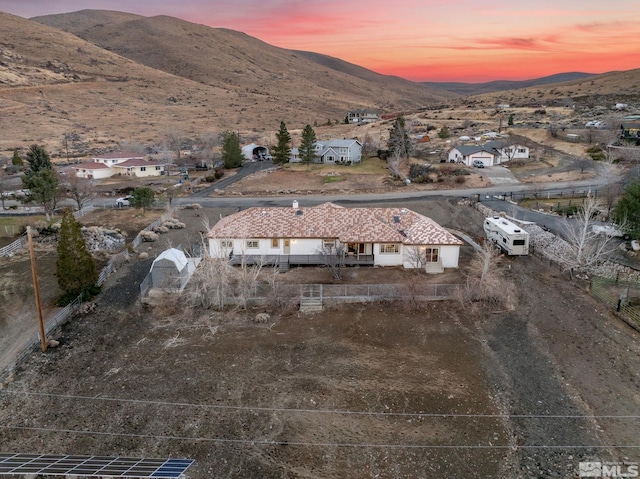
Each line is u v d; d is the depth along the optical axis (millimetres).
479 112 153750
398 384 25156
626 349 27656
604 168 63281
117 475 18562
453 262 39312
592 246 39000
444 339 29484
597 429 21734
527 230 47438
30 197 55031
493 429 21922
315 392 24547
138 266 42125
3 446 21031
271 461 20094
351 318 32094
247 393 24562
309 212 42625
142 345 29312
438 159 91125
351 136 131125
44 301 34656
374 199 64188
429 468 19703
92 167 90438
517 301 33906
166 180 86125
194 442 21219
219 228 41125
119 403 23891
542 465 19812
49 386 25281
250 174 86062
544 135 103875
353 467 19750
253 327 31250
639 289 34062
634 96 157875
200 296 34031
